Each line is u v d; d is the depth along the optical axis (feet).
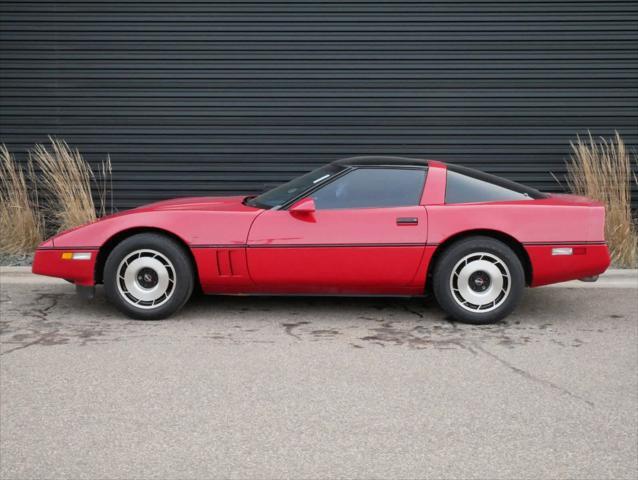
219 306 20.54
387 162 19.43
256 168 30.50
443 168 19.36
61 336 17.56
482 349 16.69
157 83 30.17
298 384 14.26
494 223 18.44
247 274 18.62
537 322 19.20
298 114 30.25
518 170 30.40
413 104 30.14
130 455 11.14
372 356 16.10
